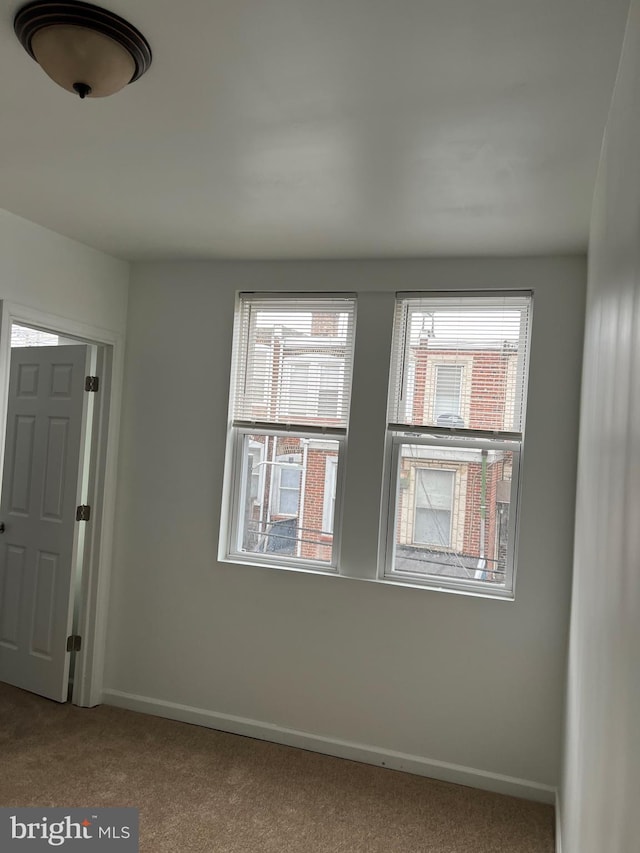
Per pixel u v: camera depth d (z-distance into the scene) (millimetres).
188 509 3768
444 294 3396
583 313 3145
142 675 3811
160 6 1485
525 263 3240
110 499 3859
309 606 3504
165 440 3826
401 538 3484
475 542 3357
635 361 1070
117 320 3852
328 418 3590
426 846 2654
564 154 2137
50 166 2486
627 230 1270
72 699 3857
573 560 2916
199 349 3791
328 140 2131
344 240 3203
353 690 3408
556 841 2703
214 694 3660
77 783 2963
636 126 1180
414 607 3328
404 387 3475
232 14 1501
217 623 3676
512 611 3178
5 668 4023
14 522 4027
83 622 3834
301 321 3676
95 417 3871
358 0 1431
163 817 2738
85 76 1606
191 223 3096
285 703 3521
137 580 3844
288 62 1689
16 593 3994
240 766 3223
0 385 3031
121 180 2598
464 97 1819
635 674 974
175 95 1887
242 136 2139
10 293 3092
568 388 3143
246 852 2537
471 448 3371
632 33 1313
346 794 3021
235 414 3768
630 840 951
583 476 2475
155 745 3387
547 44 1557
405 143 2121
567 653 2965
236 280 3736
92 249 3629
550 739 3098
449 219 2811
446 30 1523
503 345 3324
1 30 1617
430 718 3275
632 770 962
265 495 3742
